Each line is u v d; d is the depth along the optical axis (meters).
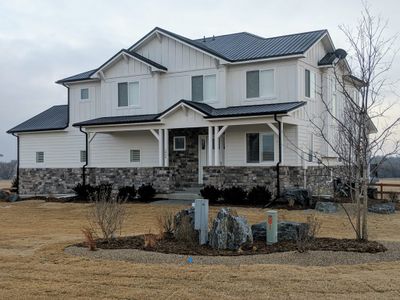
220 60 22.58
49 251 10.35
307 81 22.55
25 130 28.61
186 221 10.95
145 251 9.95
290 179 20.78
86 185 24.27
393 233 13.43
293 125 21.42
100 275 8.23
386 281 7.55
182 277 7.94
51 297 7.05
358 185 10.89
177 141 24.56
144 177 23.44
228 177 21.19
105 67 25.69
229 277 7.88
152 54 24.91
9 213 19.88
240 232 10.01
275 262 8.97
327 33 23.75
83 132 25.09
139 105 24.98
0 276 8.32
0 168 70.62
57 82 27.75
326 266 8.62
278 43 23.41
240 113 20.39
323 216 16.67
